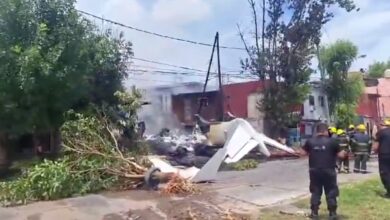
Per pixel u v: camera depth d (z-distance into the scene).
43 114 15.15
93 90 16.83
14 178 15.02
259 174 15.54
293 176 14.85
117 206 10.20
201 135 25.12
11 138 16.70
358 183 12.91
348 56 38.69
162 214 9.50
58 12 15.17
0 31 14.58
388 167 11.07
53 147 16.20
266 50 29.33
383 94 48.22
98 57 16.62
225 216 9.23
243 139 20.08
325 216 8.97
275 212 9.49
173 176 12.09
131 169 12.84
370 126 40.59
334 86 38.88
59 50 14.45
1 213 9.70
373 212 9.28
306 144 8.96
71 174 11.93
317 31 29.06
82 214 9.57
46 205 10.44
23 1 14.73
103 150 12.96
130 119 16.25
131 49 18.41
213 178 13.62
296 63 28.97
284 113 29.12
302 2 28.67
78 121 13.45
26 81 13.95
